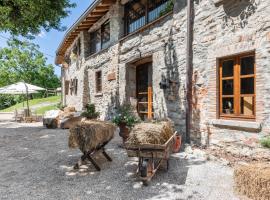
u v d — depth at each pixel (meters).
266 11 4.64
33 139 8.49
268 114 4.61
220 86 5.66
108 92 11.19
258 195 3.14
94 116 9.68
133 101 9.86
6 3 10.03
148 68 9.33
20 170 4.95
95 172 4.80
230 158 5.26
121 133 6.61
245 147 5.03
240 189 3.42
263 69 4.70
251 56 5.09
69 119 11.26
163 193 3.78
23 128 11.60
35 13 10.27
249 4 4.95
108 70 11.23
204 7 5.99
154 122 5.45
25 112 16.02
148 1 8.87
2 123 14.30
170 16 7.29
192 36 6.35
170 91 7.20
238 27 5.16
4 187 4.05
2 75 39.34
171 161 5.38
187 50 6.36
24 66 42.22
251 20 4.90
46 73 44.56
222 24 5.51
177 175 4.54
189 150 6.02
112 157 5.85
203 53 6.01
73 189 3.96
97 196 3.69
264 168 3.40
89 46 14.12
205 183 4.16
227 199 3.56
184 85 6.64
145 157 4.31
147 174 4.18
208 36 5.87
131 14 9.98
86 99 13.79
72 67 17.20
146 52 8.43
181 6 6.80
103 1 10.39
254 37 4.84
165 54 7.45
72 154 6.23
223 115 5.59
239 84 5.27
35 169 5.01
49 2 10.20
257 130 4.79
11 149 6.91
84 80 13.80
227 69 5.59
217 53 5.61
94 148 5.04
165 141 4.66
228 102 5.62
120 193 3.79
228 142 5.38
